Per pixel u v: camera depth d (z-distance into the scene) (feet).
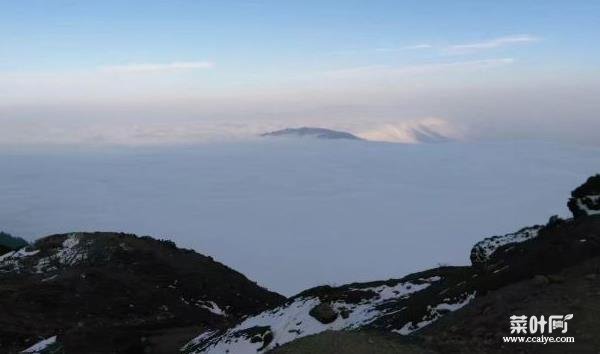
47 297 189.37
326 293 119.65
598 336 38.73
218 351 112.27
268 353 42.91
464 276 83.20
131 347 127.75
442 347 42.93
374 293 116.26
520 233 81.71
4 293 186.70
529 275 58.54
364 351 39.86
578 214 71.72
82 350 123.34
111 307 194.39
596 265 51.03
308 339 41.96
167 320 192.24
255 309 240.73
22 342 148.46
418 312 75.77
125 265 238.68
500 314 46.85
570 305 43.98
